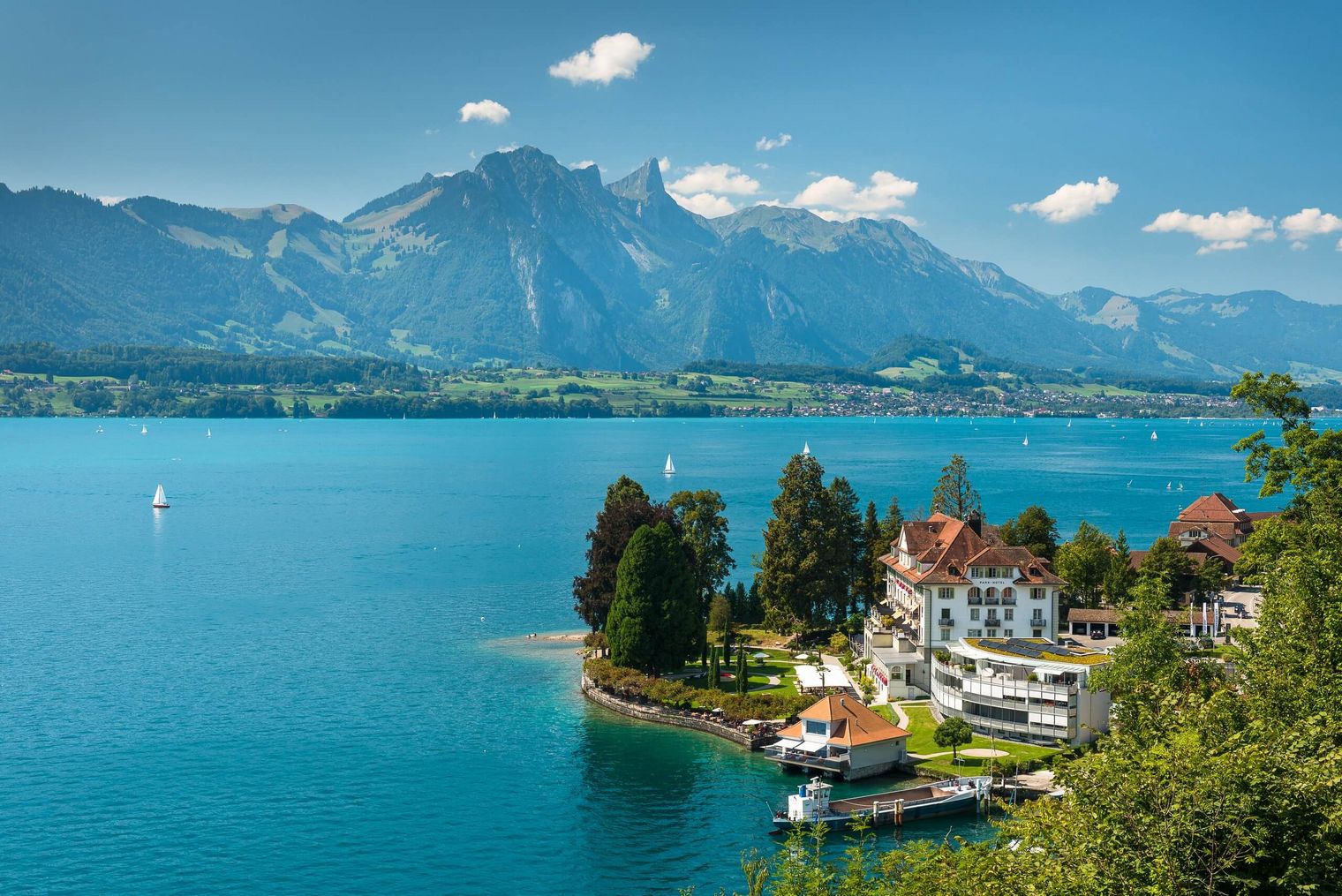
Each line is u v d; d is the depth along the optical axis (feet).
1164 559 591.78
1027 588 466.29
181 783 363.97
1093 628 553.64
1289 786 155.53
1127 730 224.12
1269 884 153.58
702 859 311.47
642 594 482.69
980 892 165.27
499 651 549.95
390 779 371.15
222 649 549.13
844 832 326.65
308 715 440.04
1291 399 373.61
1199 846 155.02
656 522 542.57
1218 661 355.56
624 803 351.87
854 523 619.67
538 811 345.10
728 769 384.47
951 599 467.93
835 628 586.86
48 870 299.58
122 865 303.48
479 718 441.27
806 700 435.12
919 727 418.51
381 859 310.04
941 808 337.11
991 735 402.72
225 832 326.44
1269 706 218.18
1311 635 249.55
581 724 434.71
